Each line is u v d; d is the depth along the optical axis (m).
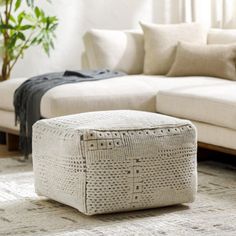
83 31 6.93
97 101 4.96
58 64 6.84
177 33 5.97
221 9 7.32
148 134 3.54
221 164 4.96
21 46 6.60
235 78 5.58
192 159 3.69
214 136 4.53
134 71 6.04
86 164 3.43
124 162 3.47
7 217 3.56
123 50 6.01
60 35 6.81
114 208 3.49
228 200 3.87
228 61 5.61
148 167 3.53
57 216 3.56
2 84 5.55
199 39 6.00
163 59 5.89
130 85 5.20
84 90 4.95
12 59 6.15
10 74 6.59
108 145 3.44
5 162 5.07
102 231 3.29
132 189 3.50
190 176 3.69
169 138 3.60
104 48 5.95
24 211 3.67
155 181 3.56
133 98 5.12
